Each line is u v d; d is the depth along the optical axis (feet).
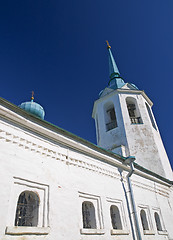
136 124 52.31
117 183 30.73
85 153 27.81
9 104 20.18
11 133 19.80
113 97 59.57
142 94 62.03
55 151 23.56
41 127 22.94
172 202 43.75
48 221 18.97
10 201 17.02
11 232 15.66
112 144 50.06
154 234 32.45
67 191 22.36
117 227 27.63
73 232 20.39
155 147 49.03
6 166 17.99
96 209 25.11
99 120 58.54
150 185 39.37
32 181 19.45
